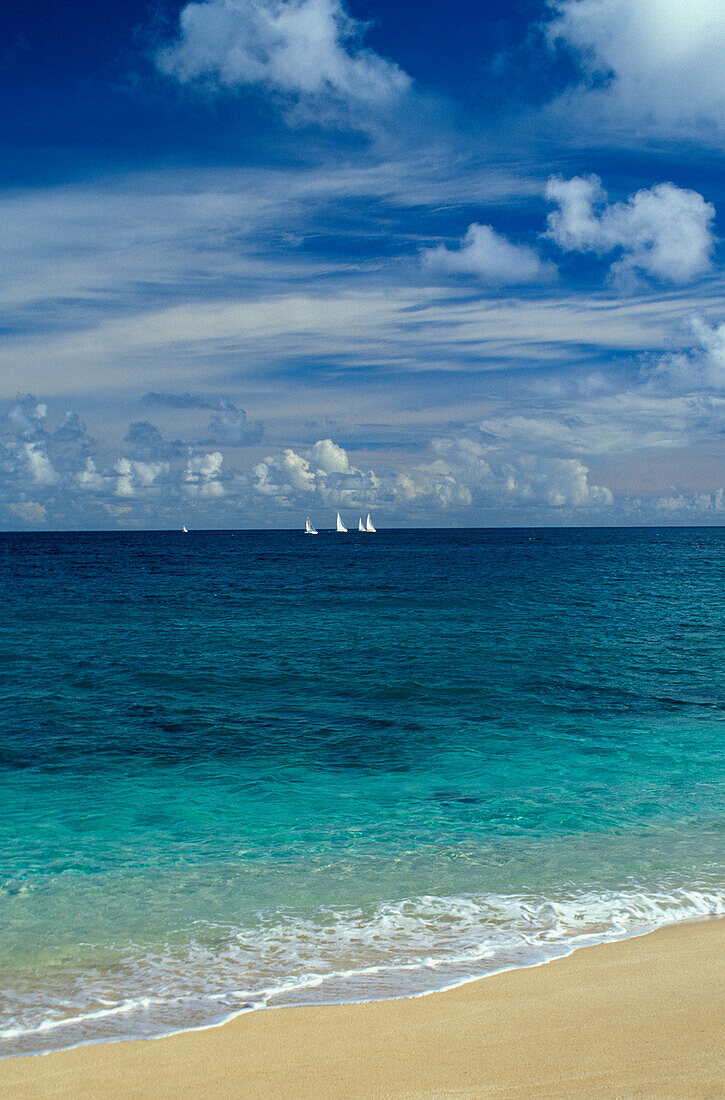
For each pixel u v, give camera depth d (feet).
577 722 56.59
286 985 20.76
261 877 29.12
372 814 37.17
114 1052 17.34
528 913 25.71
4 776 43.24
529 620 116.06
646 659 82.89
